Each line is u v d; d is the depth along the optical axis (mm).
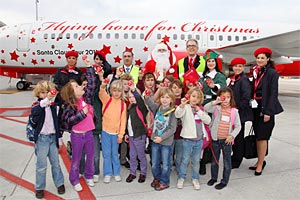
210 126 3410
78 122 3113
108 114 3490
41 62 12539
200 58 4520
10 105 9805
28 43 12344
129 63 4531
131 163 3592
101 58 4176
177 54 8406
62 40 12227
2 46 12492
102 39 12266
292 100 12547
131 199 3051
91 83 3559
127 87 3719
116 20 12719
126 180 3570
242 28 12883
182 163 3355
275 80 3586
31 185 3416
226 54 12156
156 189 3293
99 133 3613
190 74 4293
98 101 3713
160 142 3305
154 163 3389
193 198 3084
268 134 3658
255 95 3840
